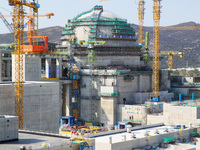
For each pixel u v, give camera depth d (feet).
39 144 338.13
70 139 339.98
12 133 353.92
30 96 640.58
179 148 505.25
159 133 536.83
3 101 607.78
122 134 522.88
